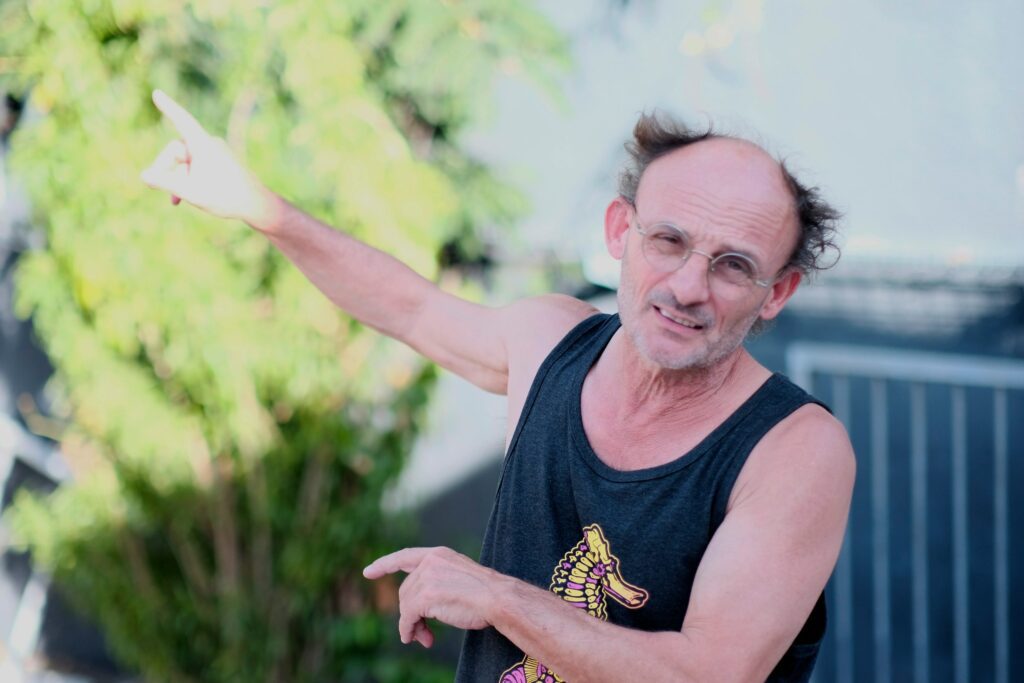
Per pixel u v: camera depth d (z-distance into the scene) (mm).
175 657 6012
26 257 6250
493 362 2920
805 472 2277
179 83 5484
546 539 2527
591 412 2531
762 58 5504
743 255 2262
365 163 5180
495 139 5953
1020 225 5117
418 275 3076
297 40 5195
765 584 2209
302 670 5906
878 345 5402
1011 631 5246
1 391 7148
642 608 2396
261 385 5551
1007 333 5141
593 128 5777
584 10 5789
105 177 5180
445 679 5852
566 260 5844
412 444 5801
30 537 6121
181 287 5254
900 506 5449
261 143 5348
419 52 5688
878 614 5535
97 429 5762
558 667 2260
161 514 5836
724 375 2408
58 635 7410
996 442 5219
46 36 5195
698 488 2346
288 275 5410
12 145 5734
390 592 5926
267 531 5742
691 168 2324
